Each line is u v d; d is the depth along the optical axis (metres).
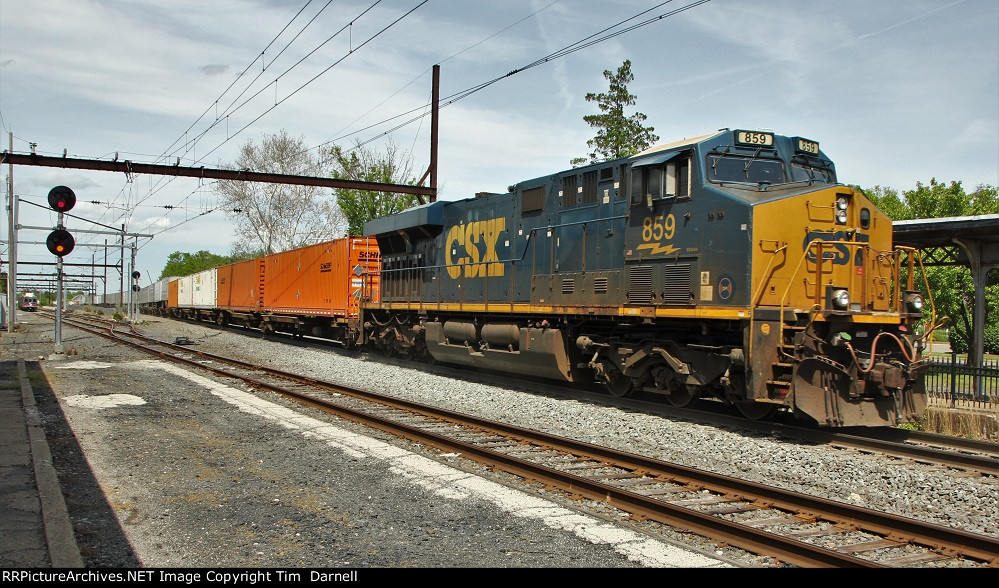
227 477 7.62
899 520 5.88
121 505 6.62
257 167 49.38
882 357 9.90
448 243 17.30
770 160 11.11
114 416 10.99
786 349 9.82
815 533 5.98
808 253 10.18
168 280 54.53
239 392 13.87
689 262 10.67
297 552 5.49
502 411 12.10
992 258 15.66
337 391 14.05
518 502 6.82
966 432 11.99
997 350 32.66
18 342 26.41
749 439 9.59
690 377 10.93
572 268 13.13
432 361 19.02
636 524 6.25
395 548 5.61
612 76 40.94
